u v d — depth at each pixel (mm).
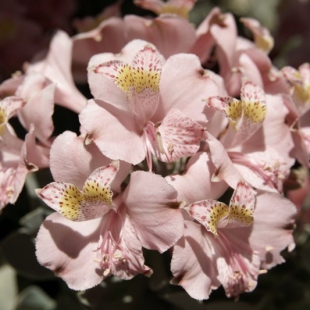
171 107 391
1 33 519
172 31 428
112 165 370
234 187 376
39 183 439
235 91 433
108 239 380
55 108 480
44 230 383
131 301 427
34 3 526
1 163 411
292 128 410
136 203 372
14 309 466
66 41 437
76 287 381
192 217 378
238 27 562
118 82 380
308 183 466
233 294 384
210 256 380
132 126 388
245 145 406
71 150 379
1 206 395
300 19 561
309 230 466
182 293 413
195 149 374
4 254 439
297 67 530
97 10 550
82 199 374
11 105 399
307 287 461
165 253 421
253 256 389
